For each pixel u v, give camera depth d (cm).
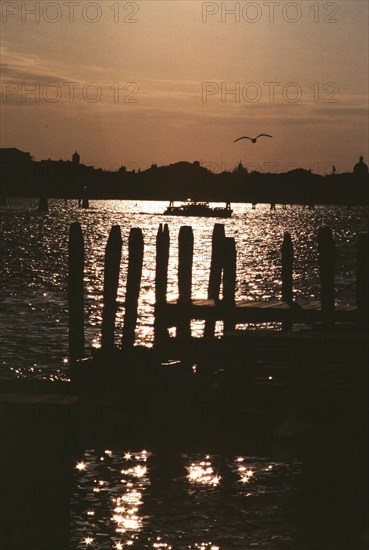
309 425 1770
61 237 12219
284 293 2452
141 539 1275
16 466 1496
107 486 1459
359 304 2106
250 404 1825
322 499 1433
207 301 2202
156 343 2023
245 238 12731
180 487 1471
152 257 7875
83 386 1898
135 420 1769
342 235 14038
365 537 1303
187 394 1848
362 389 1791
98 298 4625
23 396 1627
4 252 8806
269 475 1555
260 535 1305
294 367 1817
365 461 1634
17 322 3544
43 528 1289
